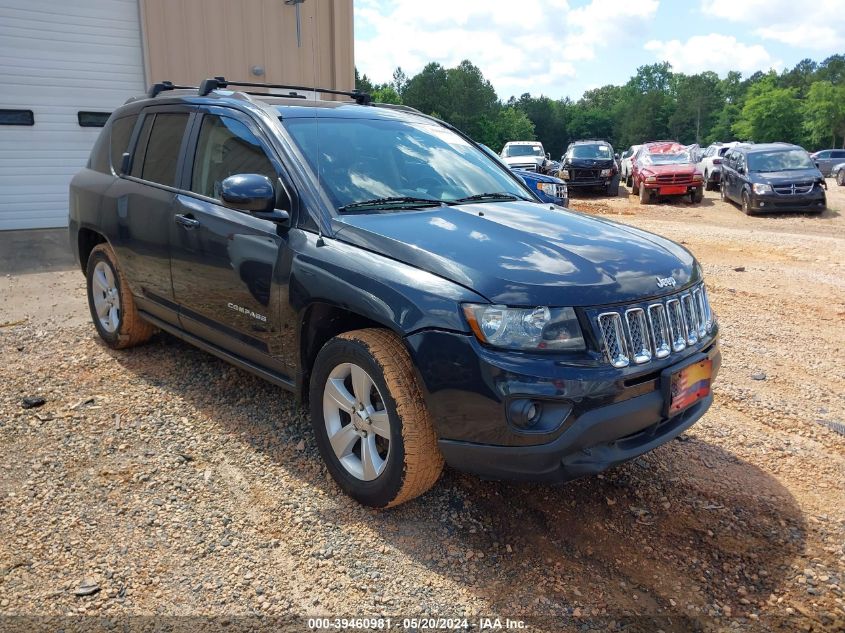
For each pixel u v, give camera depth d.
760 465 3.95
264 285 3.68
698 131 139.25
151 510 3.29
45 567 2.87
